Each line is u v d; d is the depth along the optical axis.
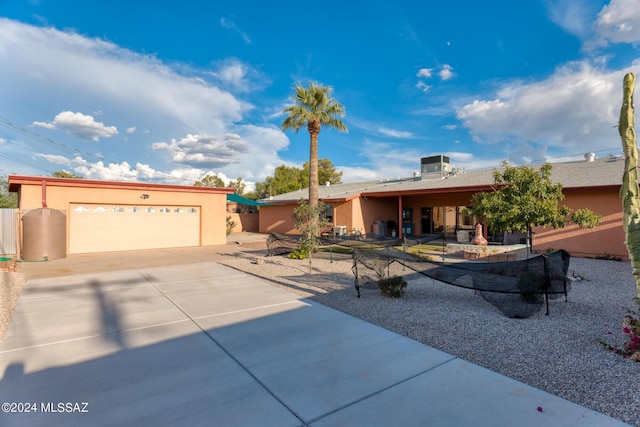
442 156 23.91
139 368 3.94
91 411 3.07
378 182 28.11
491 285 6.26
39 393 3.39
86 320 5.75
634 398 3.29
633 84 4.45
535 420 2.92
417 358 4.19
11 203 36.75
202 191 18.55
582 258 13.12
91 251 15.42
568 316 5.87
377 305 6.68
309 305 6.67
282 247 14.74
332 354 4.32
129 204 16.38
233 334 5.06
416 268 7.12
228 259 13.55
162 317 5.91
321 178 50.53
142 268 11.30
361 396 3.32
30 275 10.05
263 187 51.28
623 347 4.45
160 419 2.95
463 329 5.27
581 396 3.34
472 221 19.83
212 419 2.95
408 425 2.86
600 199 13.22
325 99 16.31
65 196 14.72
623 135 4.57
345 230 21.19
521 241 15.78
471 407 3.12
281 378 3.69
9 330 5.24
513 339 4.83
